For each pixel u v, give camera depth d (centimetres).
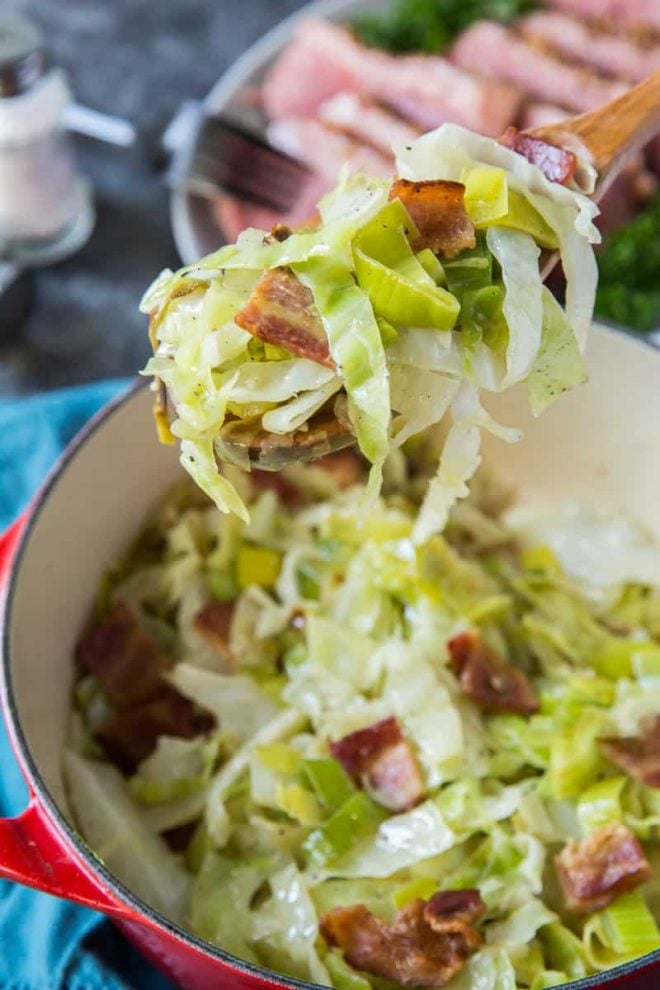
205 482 56
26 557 64
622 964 56
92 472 67
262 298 55
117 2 107
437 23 97
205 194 88
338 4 98
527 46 94
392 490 73
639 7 98
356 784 66
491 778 66
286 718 68
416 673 67
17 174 88
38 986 64
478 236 57
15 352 88
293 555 71
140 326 89
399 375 56
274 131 91
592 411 70
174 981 64
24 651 63
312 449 57
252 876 64
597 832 64
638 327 85
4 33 87
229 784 66
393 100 93
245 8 107
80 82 101
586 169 59
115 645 68
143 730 67
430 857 64
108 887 57
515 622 71
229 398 56
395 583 69
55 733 65
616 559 72
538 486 74
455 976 61
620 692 68
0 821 58
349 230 55
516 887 63
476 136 58
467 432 61
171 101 100
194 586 71
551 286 66
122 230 94
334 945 62
